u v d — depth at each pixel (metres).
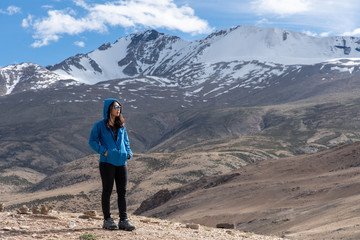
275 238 11.71
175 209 87.69
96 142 7.84
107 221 8.03
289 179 83.31
